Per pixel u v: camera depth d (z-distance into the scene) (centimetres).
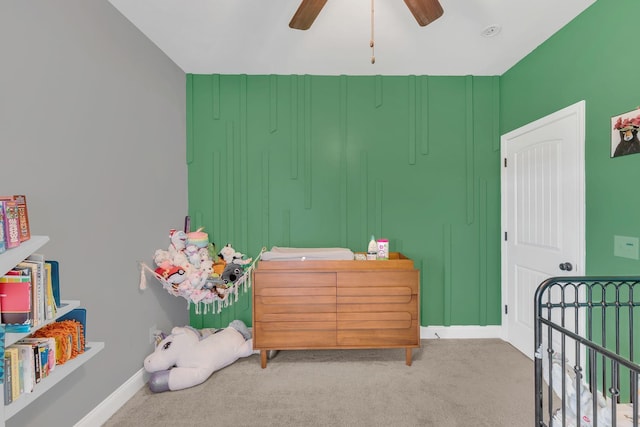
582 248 193
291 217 283
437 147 284
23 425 130
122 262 194
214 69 272
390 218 284
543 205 228
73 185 158
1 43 124
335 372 224
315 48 238
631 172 164
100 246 176
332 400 191
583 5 187
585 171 192
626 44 166
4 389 97
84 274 164
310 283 227
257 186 282
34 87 138
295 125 282
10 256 97
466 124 283
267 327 227
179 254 233
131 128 204
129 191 202
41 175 141
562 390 118
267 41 228
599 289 182
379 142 284
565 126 206
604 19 178
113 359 185
